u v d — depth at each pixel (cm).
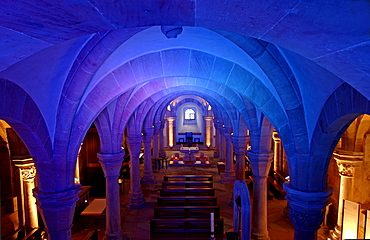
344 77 226
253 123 917
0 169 1033
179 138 3506
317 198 541
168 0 162
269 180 1664
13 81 436
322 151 521
